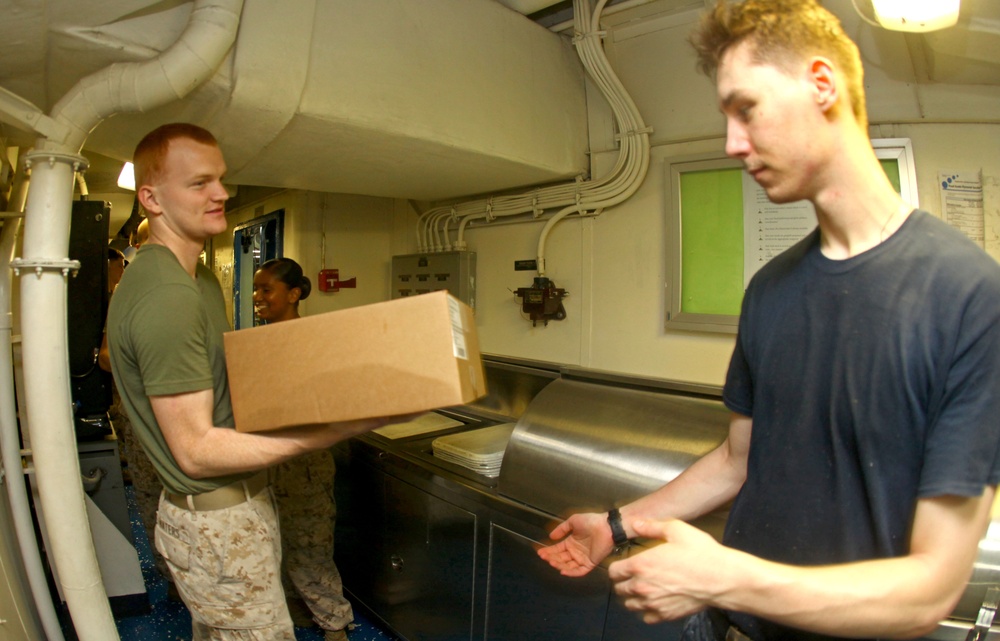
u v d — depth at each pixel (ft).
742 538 2.77
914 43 5.21
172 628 7.39
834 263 2.46
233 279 15.30
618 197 7.27
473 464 6.15
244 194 14.43
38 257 4.43
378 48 5.57
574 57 7.65
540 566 5.14
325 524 6.68
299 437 3.63
